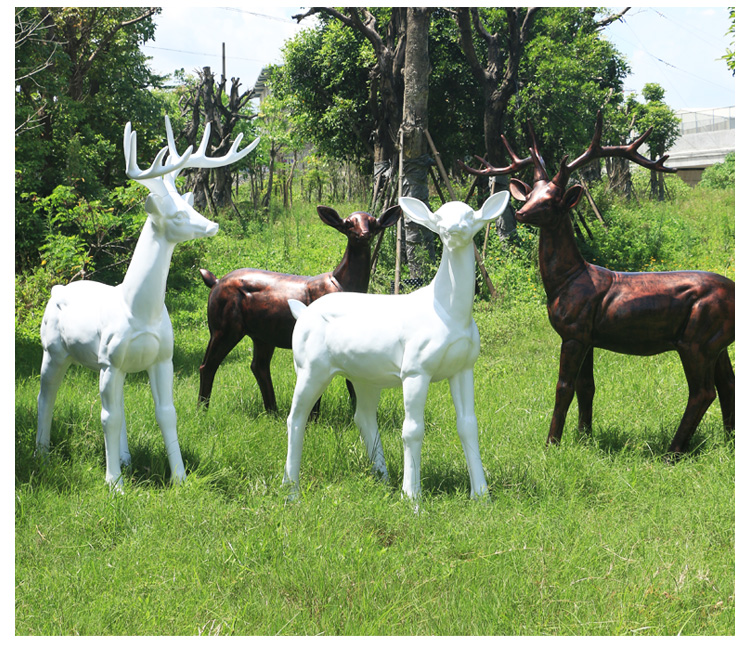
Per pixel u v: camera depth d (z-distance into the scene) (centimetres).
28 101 1455
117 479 483
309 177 3719
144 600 349
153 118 2088
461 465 524
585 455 520
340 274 627
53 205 1298
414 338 452
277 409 671
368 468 503
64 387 727
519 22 1791
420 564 377
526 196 560
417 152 1166
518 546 392
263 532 404
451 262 448
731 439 548
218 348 664
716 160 4638
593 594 350
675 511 434
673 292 530
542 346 896
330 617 337
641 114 2595
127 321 474
